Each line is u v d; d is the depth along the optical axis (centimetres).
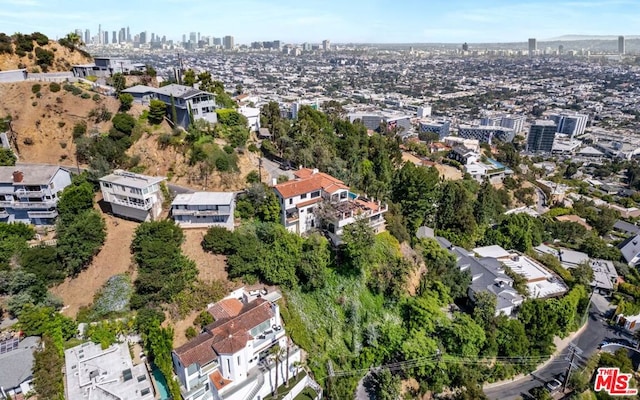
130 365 5206
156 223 6438
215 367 5194
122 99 9344
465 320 6631
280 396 5512
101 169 7919
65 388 4900
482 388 6400
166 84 11912
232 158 8350
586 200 15150
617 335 7800
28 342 5234
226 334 5306
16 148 8825
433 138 19662
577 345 7438
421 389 6075
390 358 6319
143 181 7138
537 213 13050
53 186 7181
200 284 6300
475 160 15600
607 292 9000
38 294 5922
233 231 6950
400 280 7075
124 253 6600
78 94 9675
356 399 5838
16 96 9438
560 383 6481
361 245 6688
